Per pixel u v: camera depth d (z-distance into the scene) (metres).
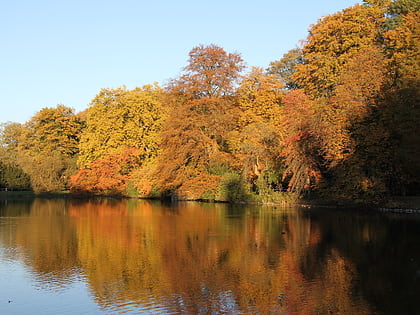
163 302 14.07
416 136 33.09
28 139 82.00
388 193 39.31
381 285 15.61
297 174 41.72
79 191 68.56
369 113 36.66
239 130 54.12
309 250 21.39
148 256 20.44
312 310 13.30
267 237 25.11
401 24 46.34
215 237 25.33
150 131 65.19
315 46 49.00
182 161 51.12
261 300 14.19
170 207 45.94
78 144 80.31
